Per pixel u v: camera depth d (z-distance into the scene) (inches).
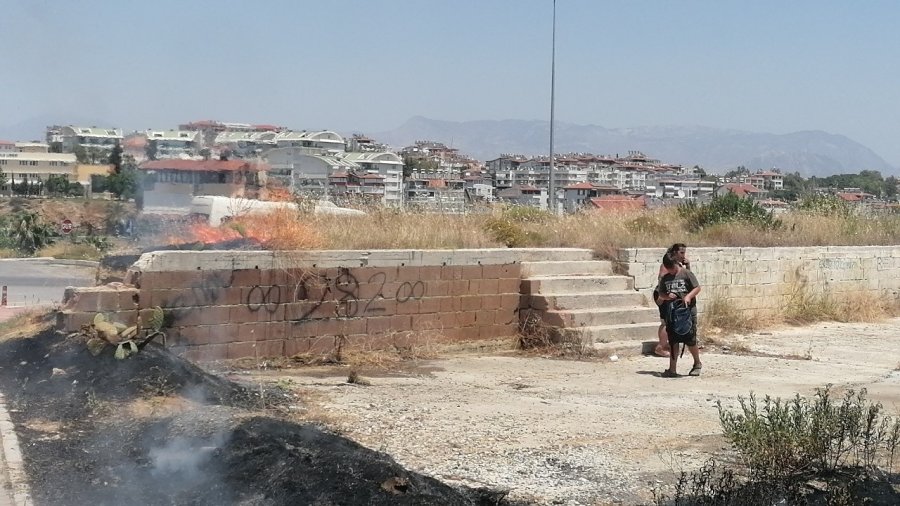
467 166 4643.2
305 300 485.4
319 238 523.8
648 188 4749.0
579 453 333.1
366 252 509.7
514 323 576.4
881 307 823.7
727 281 716.0
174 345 437.7
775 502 275.0
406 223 626.8
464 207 771.4
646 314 603.8
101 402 329.1
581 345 556.7
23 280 953.5
